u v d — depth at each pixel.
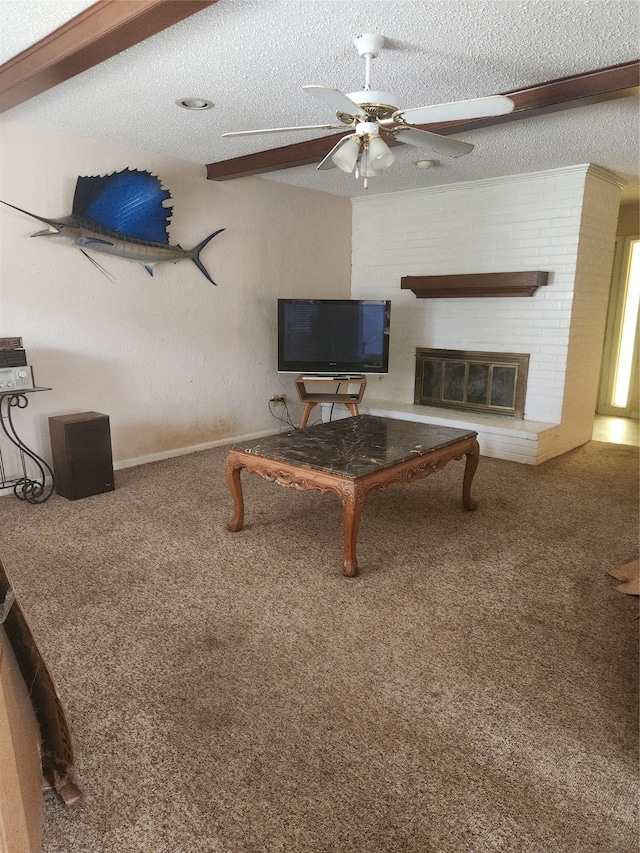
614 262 6.02
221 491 3.66
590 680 1.87
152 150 3.84
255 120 3.16
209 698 1.77
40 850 1.22
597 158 3.92
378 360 4.80
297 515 3.26
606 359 6.27
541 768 1.52
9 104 2.65
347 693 1.80
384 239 5.40
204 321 4.46
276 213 4.84
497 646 2.05
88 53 2.08
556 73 2.48
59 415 3.67
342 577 2.54
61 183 3.50
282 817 1.37
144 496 3.54
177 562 2.67
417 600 2.36
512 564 2.69
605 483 3.89
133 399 4.11
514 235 4.58
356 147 2.30
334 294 5.56
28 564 2.63
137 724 1.66
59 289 3.59
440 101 2.82
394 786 1.46
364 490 2.49
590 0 1.84
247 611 2.26
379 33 2.09
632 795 1.44
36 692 1.33
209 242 4.38
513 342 4.73
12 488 3.54
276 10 1.92
